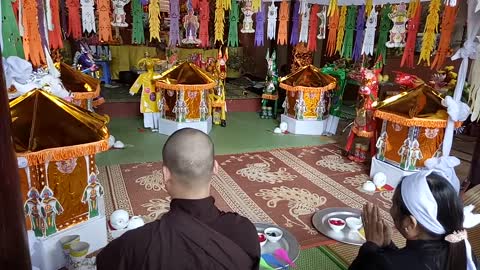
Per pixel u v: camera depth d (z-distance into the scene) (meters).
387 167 3.74
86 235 2.36
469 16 3.02
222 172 3.96
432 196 1.23
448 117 3.35
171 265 1.00
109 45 7.62
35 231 2.18
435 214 1.22
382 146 3.81
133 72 7.56
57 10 2.80
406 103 3.59
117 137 5.12
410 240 1.29
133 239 1.03
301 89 5.34
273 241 2.29
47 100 2.21
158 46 7.72
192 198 1.13
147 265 1.00
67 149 2.09
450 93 4.53
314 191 3.56
